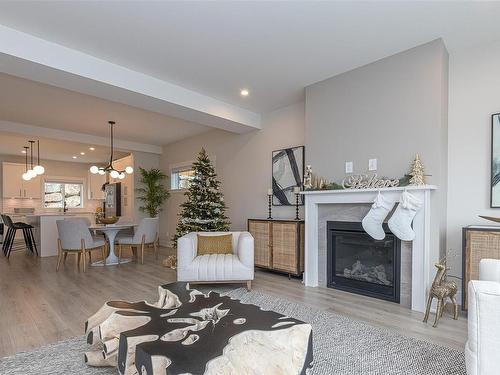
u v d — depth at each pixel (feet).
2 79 11.81
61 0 7.55
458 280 9.97
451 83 10.34
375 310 9.59
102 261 18.06
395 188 9.77
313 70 11.76
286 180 15.79
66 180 32.12
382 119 10.73
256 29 8.97
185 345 4.86
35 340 7.56
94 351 6.47
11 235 20.70
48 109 15.55
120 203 28.45
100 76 10.74
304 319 8.84
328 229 12.19
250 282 11.80
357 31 9.07
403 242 10.08
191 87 13.44
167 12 8.13
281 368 4.95
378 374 6.03
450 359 6.57
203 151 18.11
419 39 9.52
